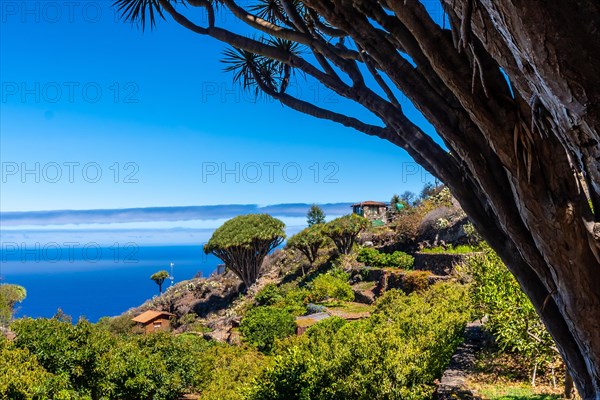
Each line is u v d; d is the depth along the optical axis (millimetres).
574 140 1780
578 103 1628
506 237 2754
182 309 43844
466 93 2215
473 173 2533
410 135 3080
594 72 1577
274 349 14281
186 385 17078
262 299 34375
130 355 14930
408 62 2625
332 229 37969
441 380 9141
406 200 47594
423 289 22938
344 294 28609
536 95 1909
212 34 4125
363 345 8445
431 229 30797
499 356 10211
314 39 3625
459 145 2514
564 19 1552
